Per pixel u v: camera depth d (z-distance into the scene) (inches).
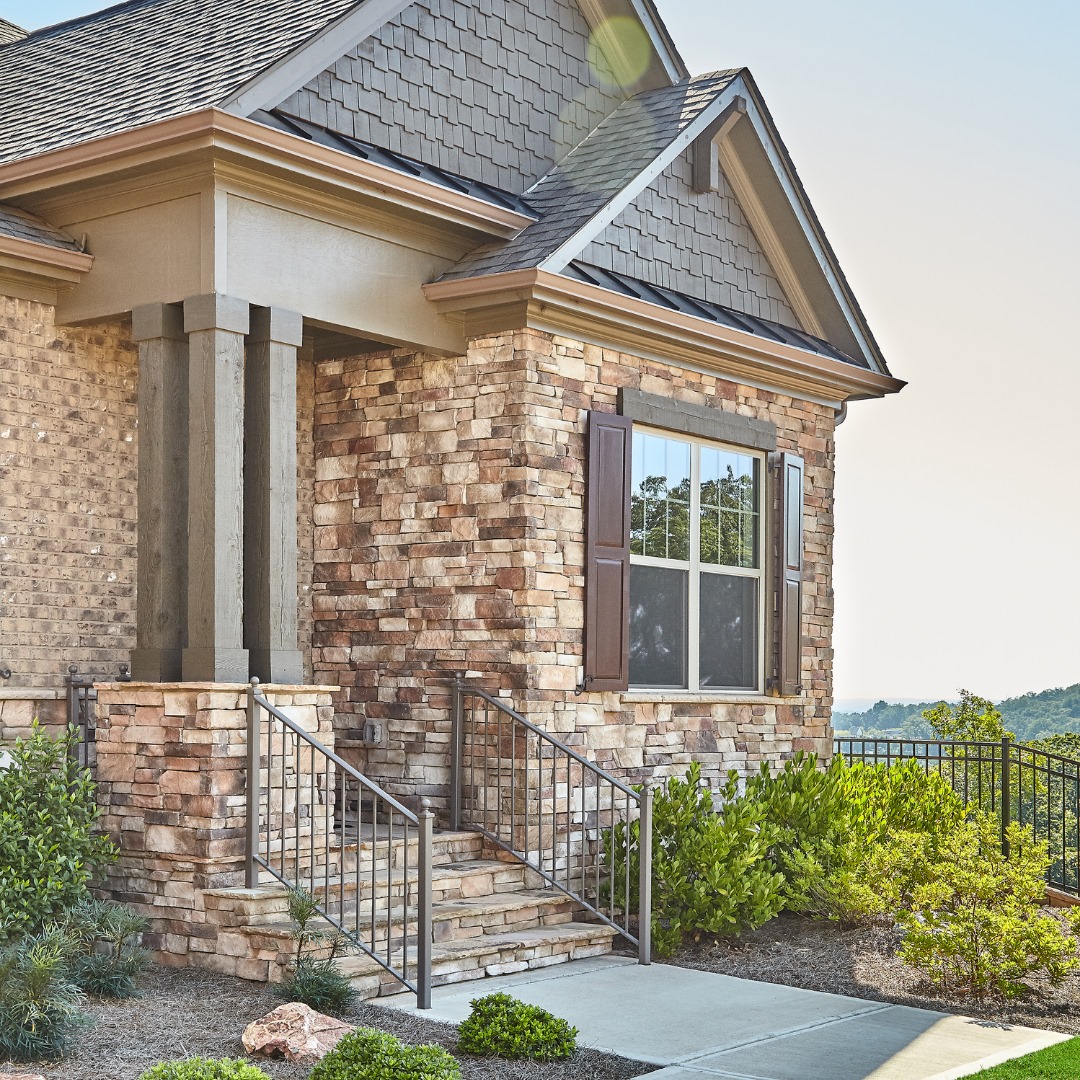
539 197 442.9
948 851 377.1
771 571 485.4
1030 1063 273.7
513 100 453.7
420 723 410.0
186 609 348.2
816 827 426.6
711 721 459.2
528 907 371.6
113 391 388.2
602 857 407.8
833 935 398.9
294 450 355.6
